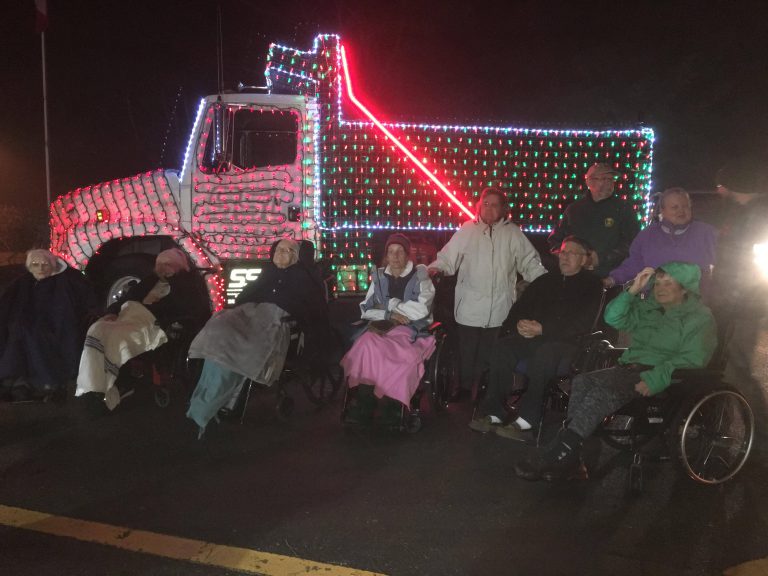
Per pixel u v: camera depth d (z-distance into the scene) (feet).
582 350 15.99
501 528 12.57
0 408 19.45
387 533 12.34
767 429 17.49
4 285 42.37
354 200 24.91
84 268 25.71
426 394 19.04
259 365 16.88
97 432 17.53
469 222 19.79
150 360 19.29
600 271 19.58
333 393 20.20
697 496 13.94
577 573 11.09
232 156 25.13
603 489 14.28
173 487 14.23
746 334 27.76
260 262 25.25
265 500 13.64
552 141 25.25
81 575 10.92
